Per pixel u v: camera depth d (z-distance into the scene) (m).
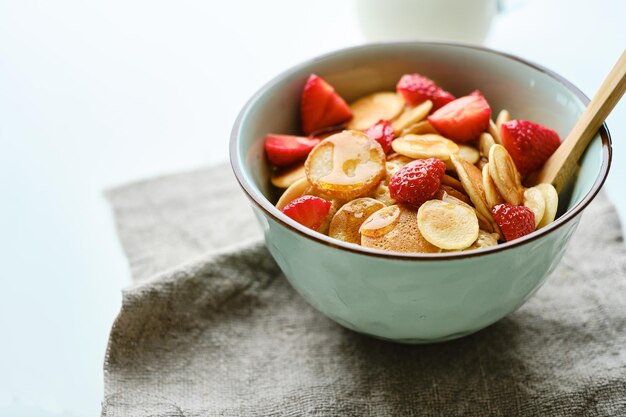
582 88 0.58
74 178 0.55
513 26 0.65
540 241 0.35
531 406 0.39
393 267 0.35
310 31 0.68
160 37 0.69
